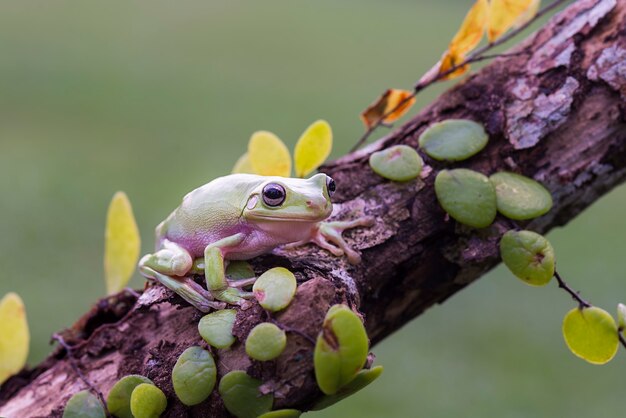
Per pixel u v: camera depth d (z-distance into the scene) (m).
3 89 2.12
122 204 0.71
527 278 0.66
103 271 1.25
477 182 0.67
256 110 2.06
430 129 0.69
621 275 1.32
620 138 0.68
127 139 1.80
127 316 0.66
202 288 0.64
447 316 1.22
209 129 1.89
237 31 3.08
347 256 0.66
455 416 0.97
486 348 1.12
